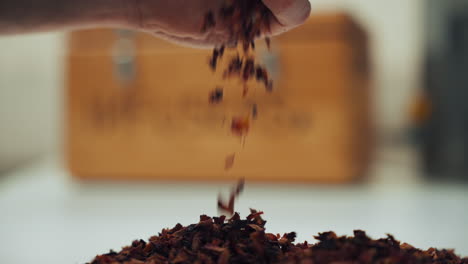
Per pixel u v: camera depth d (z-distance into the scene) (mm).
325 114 850
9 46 1057
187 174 878
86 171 895
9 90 1056
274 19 426
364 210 765
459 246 627
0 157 1031
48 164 1124
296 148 855
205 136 871
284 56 850
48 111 1146
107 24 473
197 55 866
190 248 356
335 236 361
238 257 337
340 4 1071
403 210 762
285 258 337
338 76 845
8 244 661
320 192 849
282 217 735
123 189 891
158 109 877
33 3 457
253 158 864
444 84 953
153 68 875
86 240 667
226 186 874
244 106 859
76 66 888
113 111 886
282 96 853
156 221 728
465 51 939
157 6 453
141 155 884
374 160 984
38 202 831
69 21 467
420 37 1001
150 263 338
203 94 868
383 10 1115
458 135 945
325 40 845
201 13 447
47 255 626
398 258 323
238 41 442
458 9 940
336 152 850
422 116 965
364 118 900
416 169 992
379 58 1116
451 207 776
